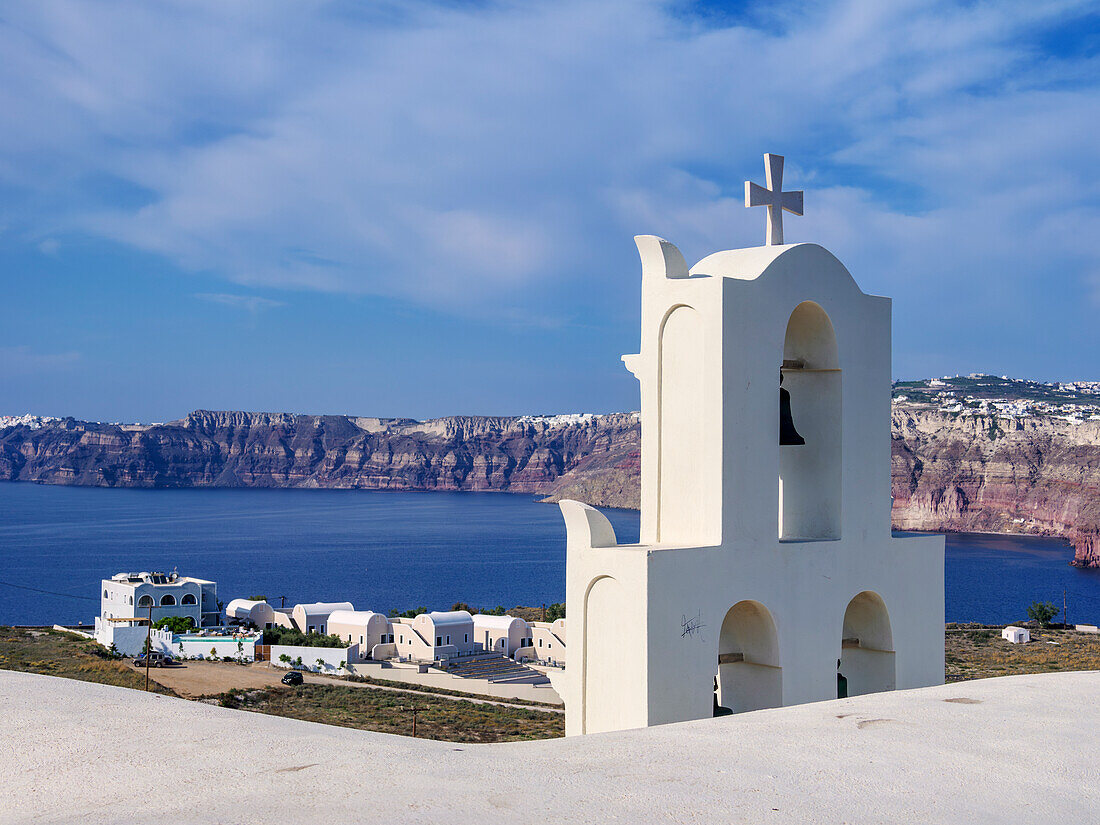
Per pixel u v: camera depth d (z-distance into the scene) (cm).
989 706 970
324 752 723
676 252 1266
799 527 1394
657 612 1113
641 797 642
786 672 1258
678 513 1234
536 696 7031
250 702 6197
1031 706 969
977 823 616
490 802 619
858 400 1379
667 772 707
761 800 645
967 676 5628
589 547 1171
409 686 7400
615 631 1142
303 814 580
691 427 1220
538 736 4922
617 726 1138
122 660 7794
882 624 1426
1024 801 665
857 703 997
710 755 761
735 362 1199
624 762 734
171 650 8256
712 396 1191
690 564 1148
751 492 1218
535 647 8938
